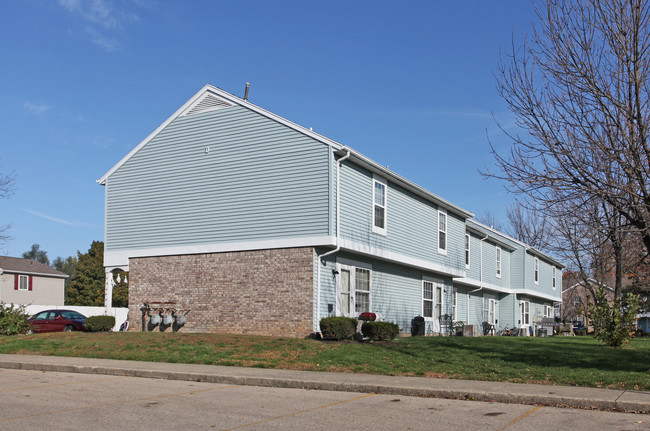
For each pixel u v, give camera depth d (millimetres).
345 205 19531
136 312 21750
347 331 17922
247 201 20125
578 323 51656
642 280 33688
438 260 27000
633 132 11508
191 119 21672
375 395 10773
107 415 8719
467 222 34719
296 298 18812
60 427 7902
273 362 14328
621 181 12117
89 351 16594
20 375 13336
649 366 13258
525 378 11953
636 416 8859
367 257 21875
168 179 21797
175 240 21297
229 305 19953
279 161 19734
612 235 14188
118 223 22562
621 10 11609
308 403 9867
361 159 19828
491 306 38406
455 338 19875
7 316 22906
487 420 8500
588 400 9547
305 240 18891
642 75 11625
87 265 55312
